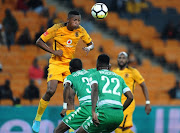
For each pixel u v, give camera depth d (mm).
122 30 62094
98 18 23953
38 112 24422
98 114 20172
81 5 60625
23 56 52406
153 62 58688
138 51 60000
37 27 55156
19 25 55312
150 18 64438
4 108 36688
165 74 56812
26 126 36969
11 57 51969
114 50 58125
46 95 23719
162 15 65188
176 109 41031
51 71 23859
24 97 43719
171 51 61094
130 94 21078
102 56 21688
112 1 62906
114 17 62875
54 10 58000
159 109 40625
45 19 56156
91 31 60125
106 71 21312
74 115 22625
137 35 62125
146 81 55000
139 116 40000
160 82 55219
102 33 60500
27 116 37094
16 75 50219
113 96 20422
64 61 23922
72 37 23531
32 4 57219
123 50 58719
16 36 53062
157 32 63406
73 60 23406
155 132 40250
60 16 56469
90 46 24672
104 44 58500
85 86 22641
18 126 36844
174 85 54969
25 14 56594
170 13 65625
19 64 51656
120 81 21188
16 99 43188
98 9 23734
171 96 52469
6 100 43000
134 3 64250
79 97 22734
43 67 47750
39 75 47219
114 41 59906
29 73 47031
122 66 31625
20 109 37031
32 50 53188
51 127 37125
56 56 23984
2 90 43031
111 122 20219
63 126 22891
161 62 59188
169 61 59625
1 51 52062
